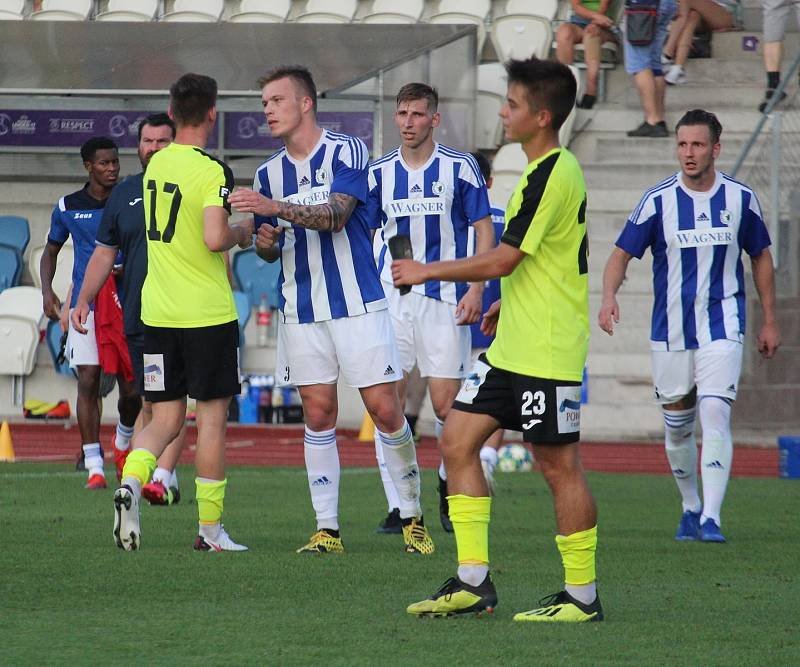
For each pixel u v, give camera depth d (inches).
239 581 756.6
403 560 853.8
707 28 2456.9
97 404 1301.7
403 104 1026.1
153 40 2245.3
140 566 804.6
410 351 1048.8
